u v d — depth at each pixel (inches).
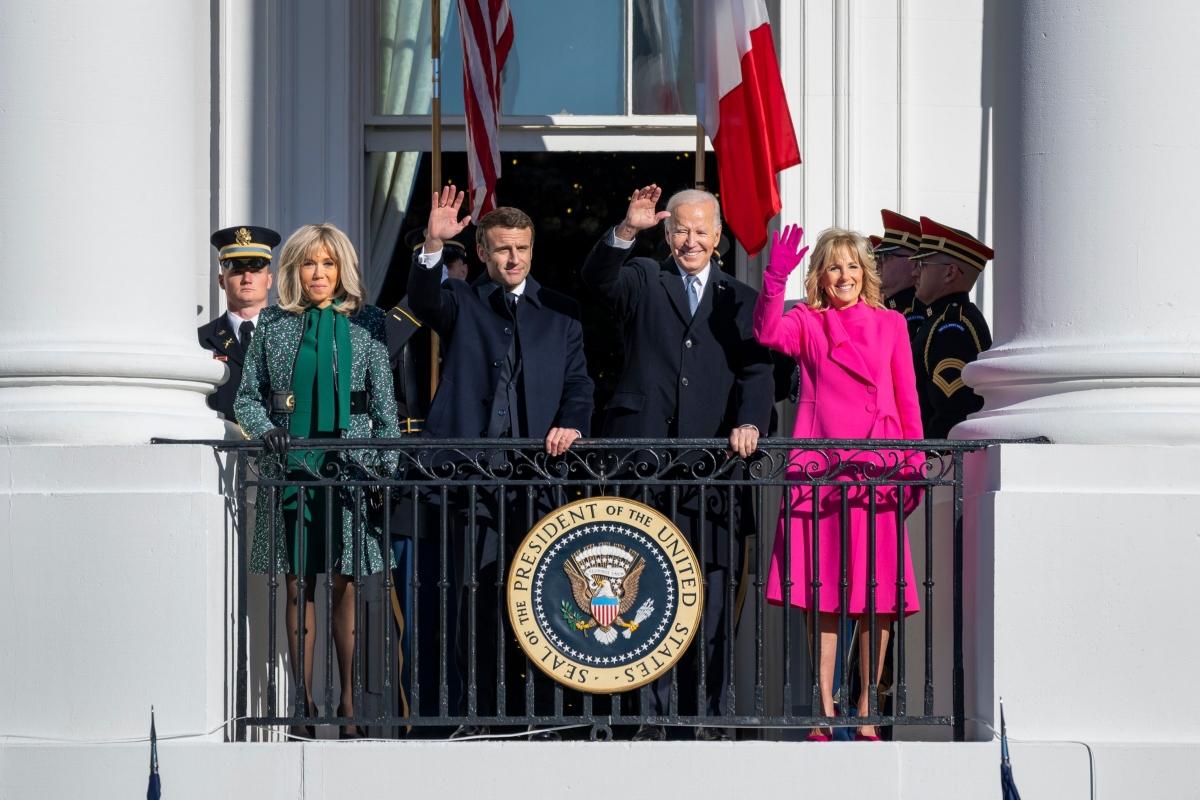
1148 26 1054.4
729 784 995.9
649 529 1042.7
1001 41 1109.7
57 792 987.9
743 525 1139.3
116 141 1060.5
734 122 1326.3
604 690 1033.5
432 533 1156.5
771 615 1381.6
